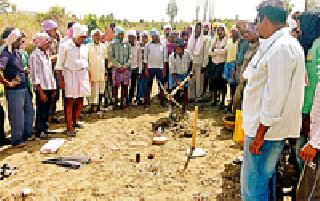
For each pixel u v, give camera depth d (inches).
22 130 297.9
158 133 316.8
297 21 189.6
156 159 273.3
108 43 428.8
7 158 271.0
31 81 312.3
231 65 388.2
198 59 438.0
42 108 315.3
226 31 414.6
